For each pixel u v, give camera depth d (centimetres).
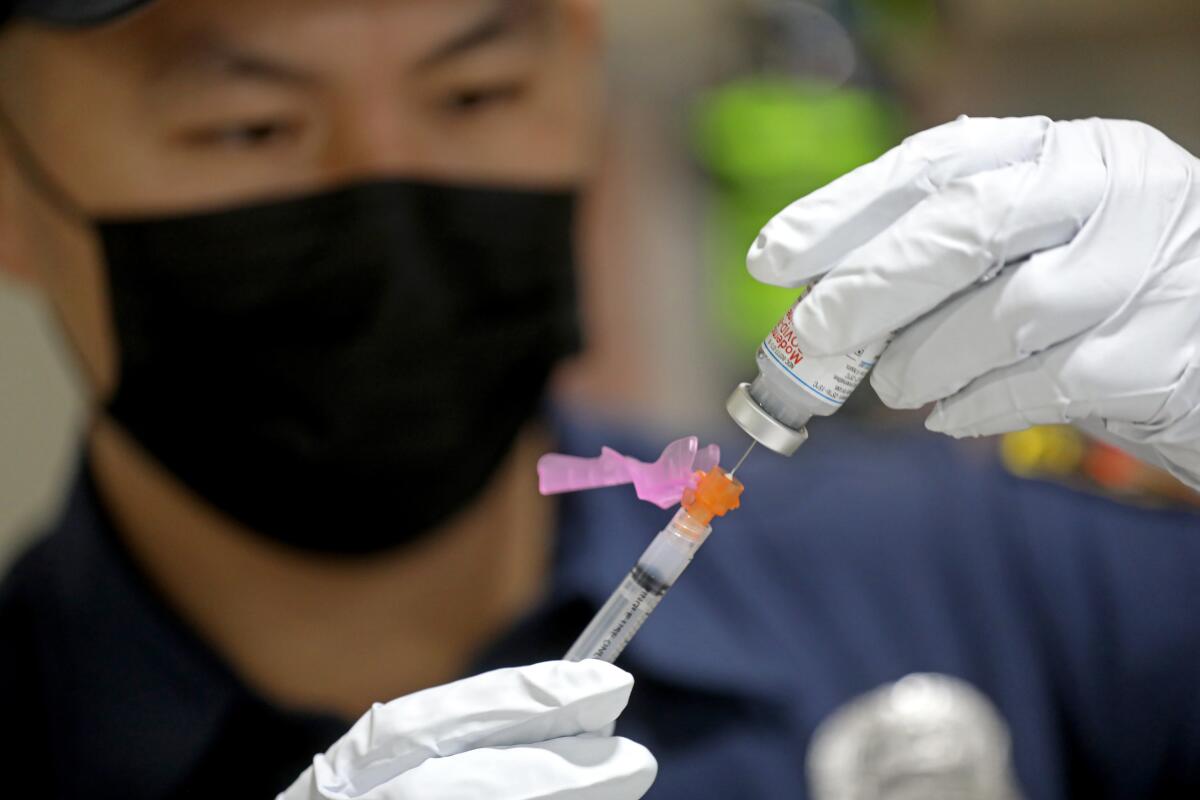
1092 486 277
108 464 247
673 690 251
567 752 145
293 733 235
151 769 231
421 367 227
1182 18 505
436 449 233
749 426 147
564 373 284
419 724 148
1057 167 143
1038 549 271
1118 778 256
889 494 286
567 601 246
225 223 216
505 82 222
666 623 256
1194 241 145
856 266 140
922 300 139
